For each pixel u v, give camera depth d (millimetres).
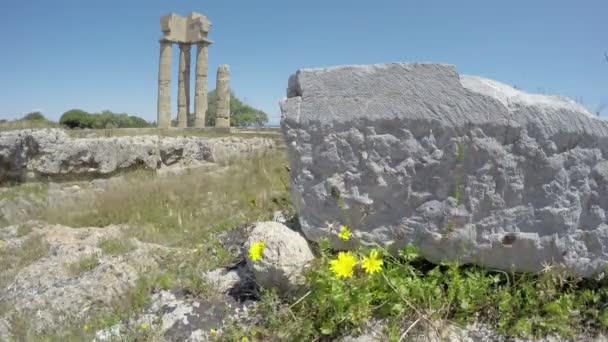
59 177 9477
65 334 2734
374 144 2893
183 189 7816
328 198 3018
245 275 3281
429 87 2779
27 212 7266
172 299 3049
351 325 2520
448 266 2834
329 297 2508
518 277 2793
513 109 2660
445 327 2477
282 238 2834
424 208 2834
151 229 5605
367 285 2582
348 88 2943
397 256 2947
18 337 2752
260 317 2705
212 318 2781
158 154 11234
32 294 3525
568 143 2645
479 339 2453
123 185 8477
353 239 2982
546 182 2674
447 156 2764
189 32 22766
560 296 2619
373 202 2930
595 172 2670
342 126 2957
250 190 7156
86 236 5426
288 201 5051
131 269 3740
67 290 3451
